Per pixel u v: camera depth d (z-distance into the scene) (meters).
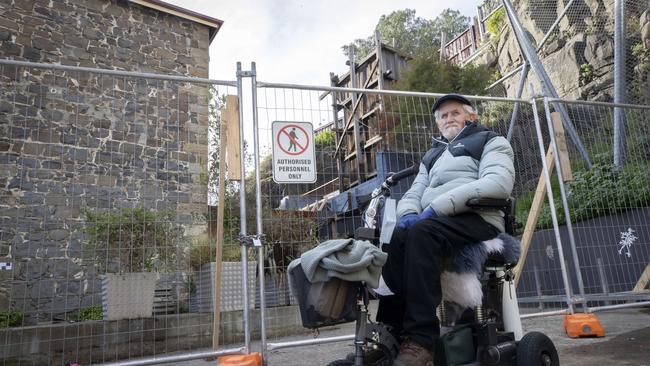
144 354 4.19
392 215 2.17
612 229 5.62
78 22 8.29
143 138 6.44
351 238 2.04
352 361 2.00
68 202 5.83
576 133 6.04
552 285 5.84
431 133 4.38
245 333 3.16
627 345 3.32
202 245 4.37
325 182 3.94
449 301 2.16
